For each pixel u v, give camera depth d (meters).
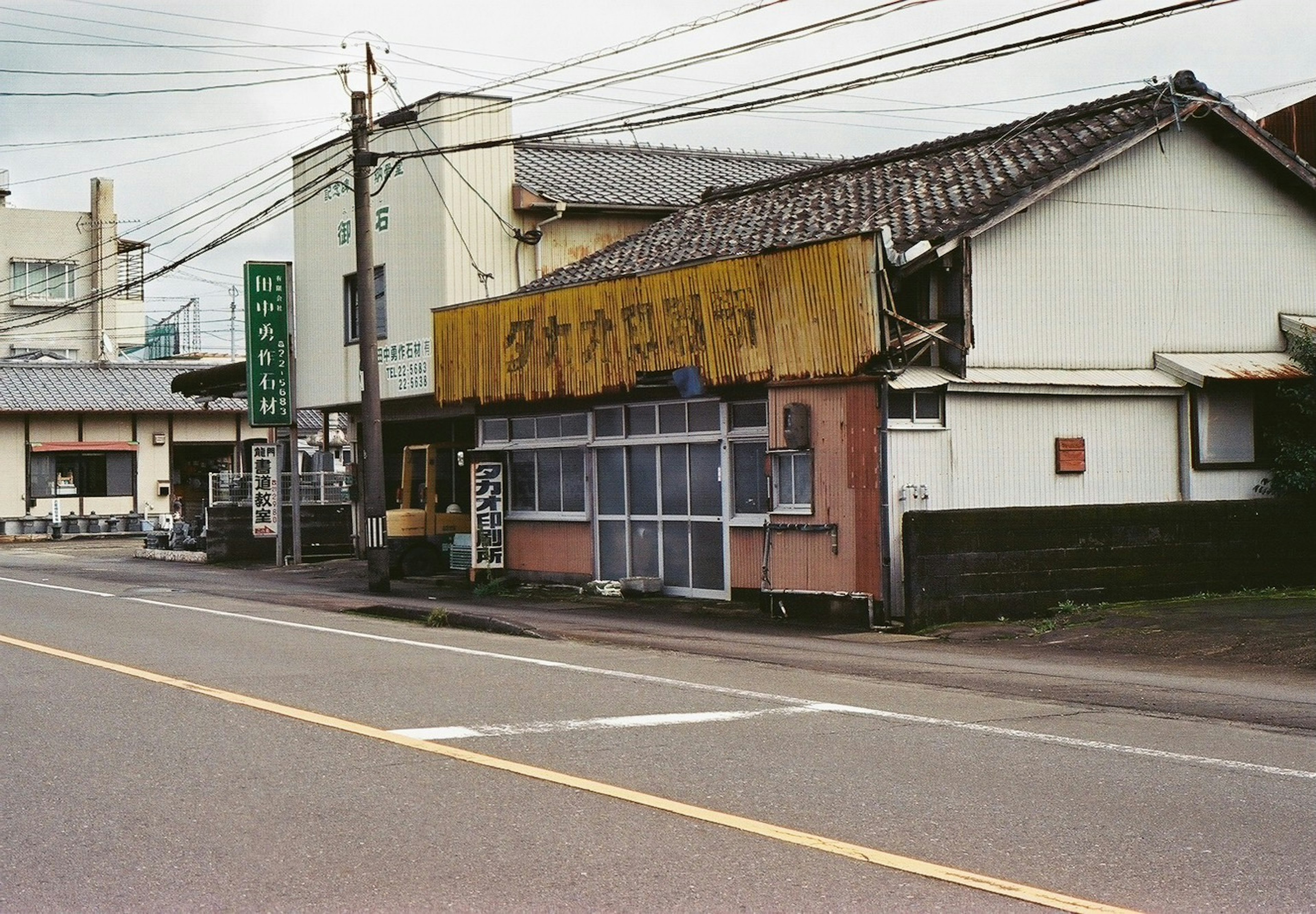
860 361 15.29
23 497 44.50
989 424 16.17
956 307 15.95
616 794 7.00
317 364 27.67
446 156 23.47
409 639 14.12
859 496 15.59
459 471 25.11
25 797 6.99
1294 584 17.66
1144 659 12.59
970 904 5.26
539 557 21.44
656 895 5.36
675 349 18.06
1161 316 17.77
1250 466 18.02
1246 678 11.40
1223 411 17.86
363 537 28.98
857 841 6.14
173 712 9.42
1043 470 16.55
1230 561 17.12
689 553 18.67
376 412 21.39
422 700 9.97
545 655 12.82
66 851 6.01
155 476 46.66
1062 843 6.11
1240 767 7.73
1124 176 17.50
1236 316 18.47
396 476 27.45
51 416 45.00
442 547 24.47
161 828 6.38
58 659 12.16
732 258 17.05
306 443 47.16
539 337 20.52
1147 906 5.24
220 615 16.64
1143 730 8.95
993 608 15.50
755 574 17.45
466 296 23.72
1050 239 16.77
